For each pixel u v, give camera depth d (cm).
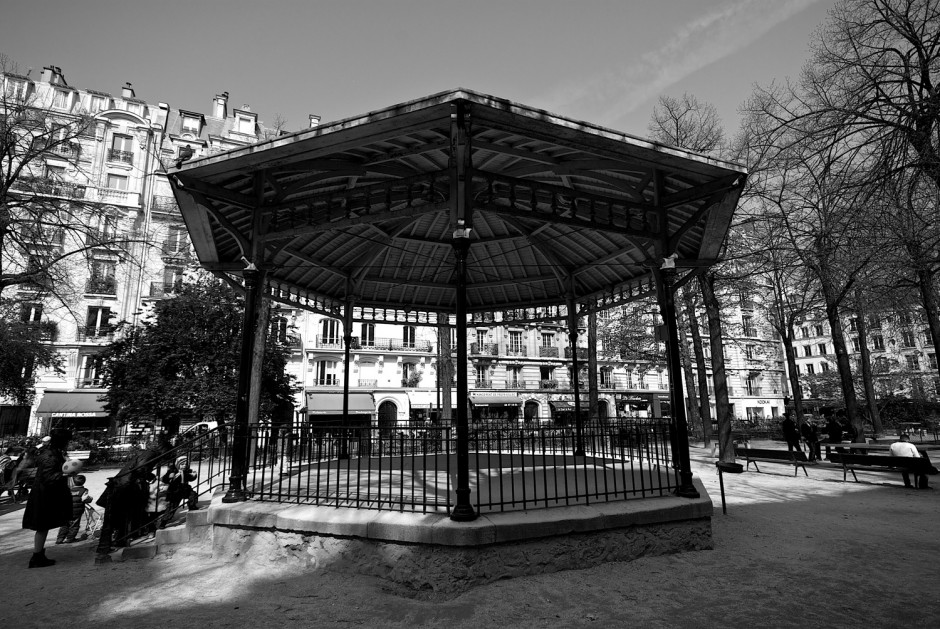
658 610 407
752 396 4706
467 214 552
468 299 1273
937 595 436
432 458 1041
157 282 3173
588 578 473
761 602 423
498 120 502
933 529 679
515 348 4056
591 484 676
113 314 3080
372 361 3562
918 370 4156
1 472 1148
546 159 648
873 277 1189
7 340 2223
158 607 421
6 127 1791
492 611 404
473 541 446
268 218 694
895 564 525
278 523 522
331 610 412
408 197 602
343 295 1160
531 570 474
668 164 597
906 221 923
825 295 1653
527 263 1103
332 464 961
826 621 385
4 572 528
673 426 629
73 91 3228
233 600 435
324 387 3369
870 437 2314
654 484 670
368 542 480
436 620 391
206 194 624
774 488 1072
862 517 758
